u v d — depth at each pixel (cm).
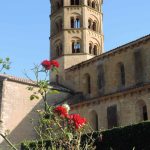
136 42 4047
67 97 4669
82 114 3897
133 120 3331
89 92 4659
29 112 4281
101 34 5438
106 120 3616
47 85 1079
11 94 4200
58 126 1008
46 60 1037
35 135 4209
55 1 5631
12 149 1051
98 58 4559
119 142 2386
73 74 4934
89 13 5388
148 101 3241
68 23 5291
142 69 3916
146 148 2220
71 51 5159
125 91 3488
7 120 4053
